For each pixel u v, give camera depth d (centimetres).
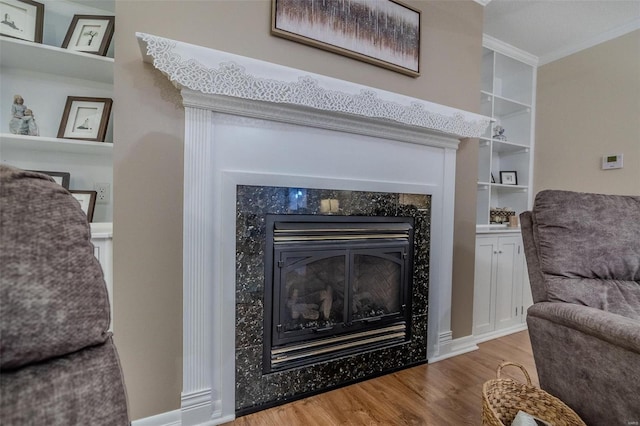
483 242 240
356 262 182
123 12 124
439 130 187
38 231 46
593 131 272
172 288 134
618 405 100
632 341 94
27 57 138
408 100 170
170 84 131
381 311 190
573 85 285
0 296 41
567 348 117
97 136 151
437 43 204
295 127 156
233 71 127
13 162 148
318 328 167
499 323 251
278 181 152
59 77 155
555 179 299
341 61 170
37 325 43
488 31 263
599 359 106
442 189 206
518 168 323
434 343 207
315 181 161
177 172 133
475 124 198
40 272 44
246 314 148
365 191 177
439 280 207
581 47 279
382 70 183
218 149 140
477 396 166
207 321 139
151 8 128
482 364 203
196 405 138
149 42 113
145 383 131
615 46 258
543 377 128
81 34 150
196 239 135
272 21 149
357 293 183
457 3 212
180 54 118
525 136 318
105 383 49
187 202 133
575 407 115
